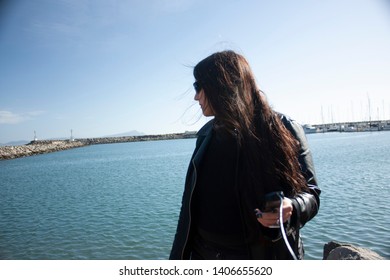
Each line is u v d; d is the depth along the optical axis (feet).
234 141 6.86
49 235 42.78
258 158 6.21
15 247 38.14
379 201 50.57
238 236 6.80
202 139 7.67
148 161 175.22
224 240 6.91
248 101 6.47
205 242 7.30
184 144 399.44
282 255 6.38
